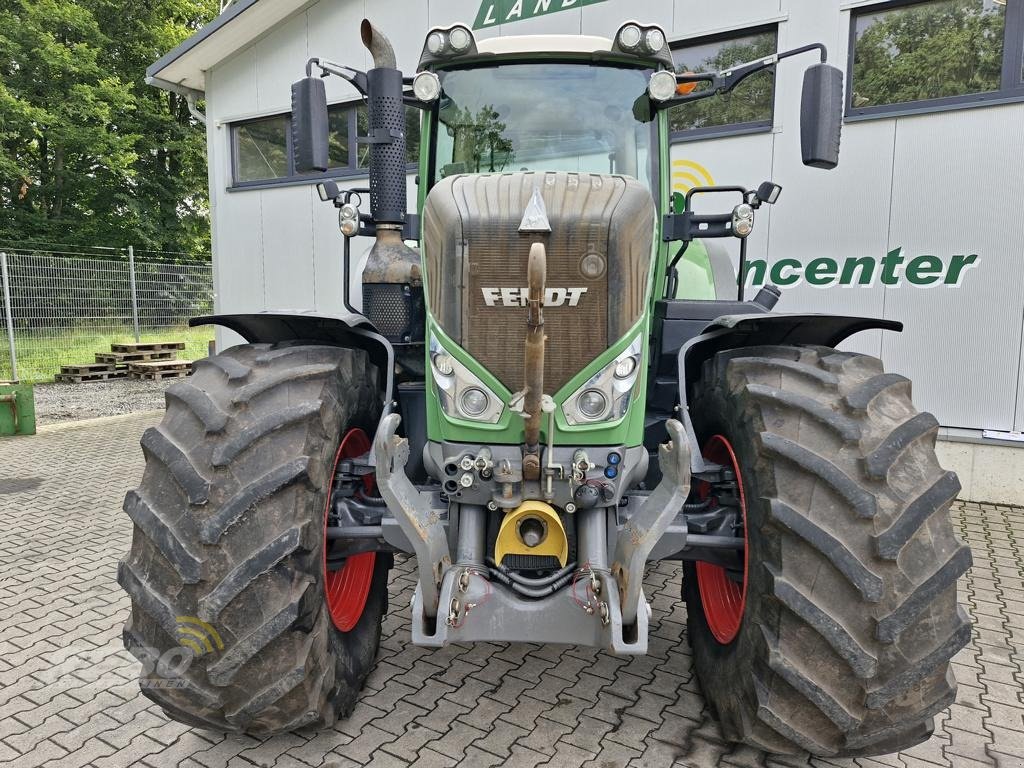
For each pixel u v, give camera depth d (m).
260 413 2.17
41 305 12.34
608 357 2.20
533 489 2.26
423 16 7.54
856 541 1.97
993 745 2.51
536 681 2.90
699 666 2.69
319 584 2.16
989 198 5.14
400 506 2.14
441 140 3.07
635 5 6.34
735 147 6.04
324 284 8.60
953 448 5.38
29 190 21.56
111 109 21.14
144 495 2.13
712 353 2.84
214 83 9.02
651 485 3.08
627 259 2.18
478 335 2.21
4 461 6.90
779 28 5.75
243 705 2.08
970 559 2.00
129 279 13.28
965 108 5.14
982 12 5.08
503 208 2.14
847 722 2.00
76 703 2.75
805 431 2.12
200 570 1.99
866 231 5.58
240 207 9.08
